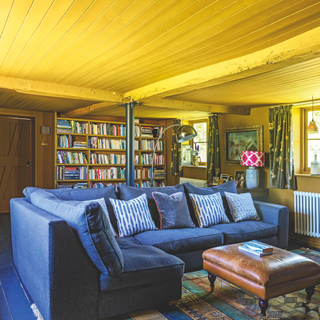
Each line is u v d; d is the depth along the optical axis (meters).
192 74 3.28
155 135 7.47
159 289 2.38
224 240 3.53
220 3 1.84
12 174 6.61
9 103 5.54
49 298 1.98
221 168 6.29
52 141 6.58
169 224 3.47
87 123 6.52
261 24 2.12
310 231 4.54
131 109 4.43
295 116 5.04
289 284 2.31
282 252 2.66
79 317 2.07
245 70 2.78
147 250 2.65
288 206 5.01
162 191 3.77
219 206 3.91
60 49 2.64
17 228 2.99
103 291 2.14
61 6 1.91
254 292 2.26
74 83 3.87
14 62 3.02
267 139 5.38
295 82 3.67
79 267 2.06
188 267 3.24
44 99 4.95
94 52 2.71
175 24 2.13
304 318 2.31
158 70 3.26
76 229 2.06
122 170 6.89
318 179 4.57
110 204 3.34
